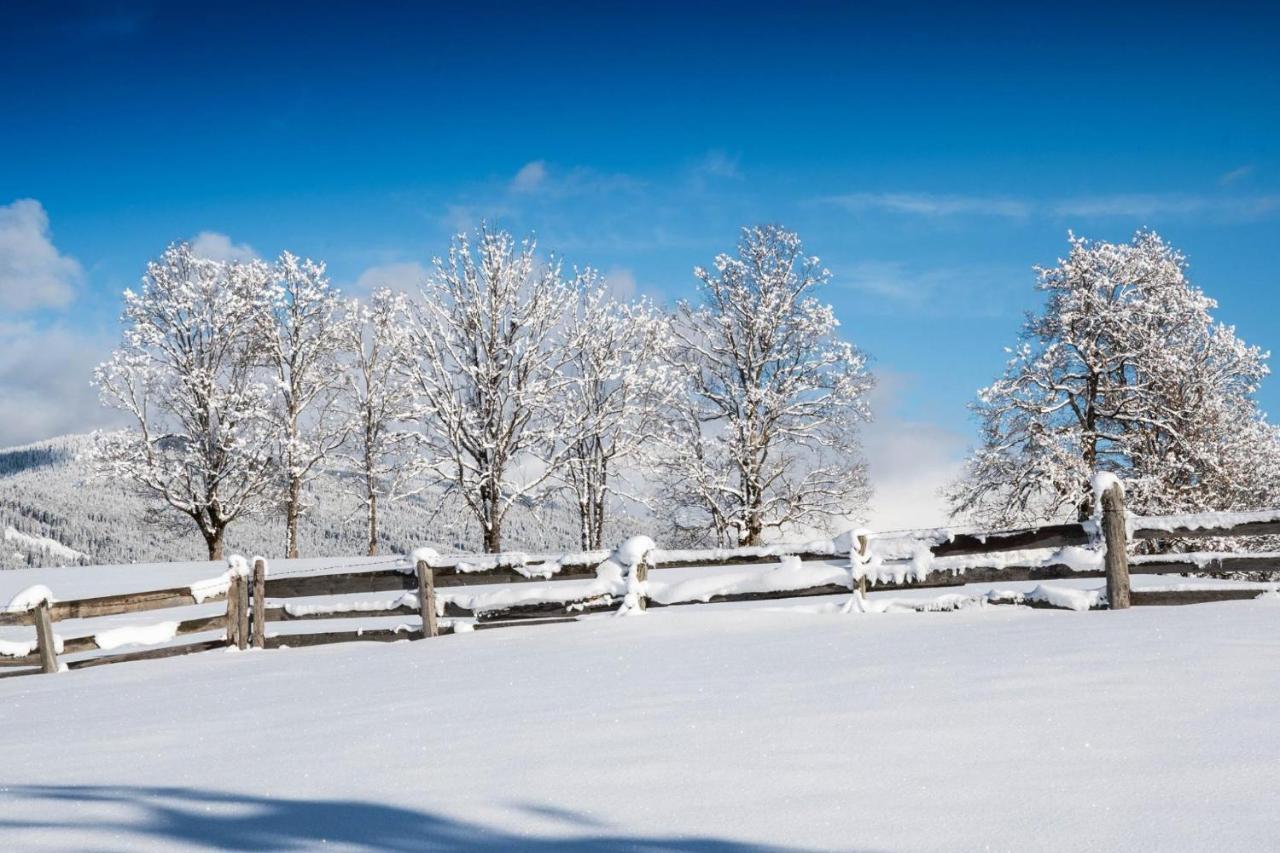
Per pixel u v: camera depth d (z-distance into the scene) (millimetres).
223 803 3736
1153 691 4480
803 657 6477
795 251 29719
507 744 4414
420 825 3248
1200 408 25891
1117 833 2752
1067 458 25047
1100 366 26172
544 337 30172
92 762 4898
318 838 3191
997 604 8547
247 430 33406
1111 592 8125
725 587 9367
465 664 7730
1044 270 27953
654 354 30828
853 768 3564
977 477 27141
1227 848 2594
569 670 6789
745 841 2877
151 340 32656
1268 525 7953
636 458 30234
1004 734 3904
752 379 29047
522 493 28906
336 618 10492
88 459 32281
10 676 10281
